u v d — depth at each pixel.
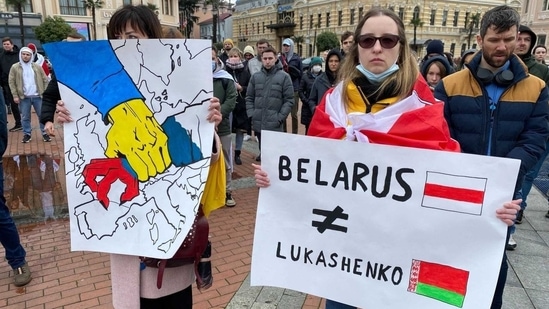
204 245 1.78
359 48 1.65
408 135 1.53
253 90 5.39
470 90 2.18
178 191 1.69
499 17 1.98
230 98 4.34
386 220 1.54
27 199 4.78
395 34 1.57
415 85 1.62
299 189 1.66
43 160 6.38
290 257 1.70
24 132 7.54
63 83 1.74
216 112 1.69
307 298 2.73
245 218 4.23
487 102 2.14
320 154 1.61
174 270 1.78
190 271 1.86
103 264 3.23
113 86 1.71
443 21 47.72
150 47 1.66
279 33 62.53
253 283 1.74
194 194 1.67
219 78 4.30
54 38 31.09
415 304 1.52
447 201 1.45
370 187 1.55
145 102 1.71
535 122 2.07
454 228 1.45
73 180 1.77
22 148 7.12
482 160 1.39
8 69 8.37
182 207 1.68
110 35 1.77
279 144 1.66
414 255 1.51
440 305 1.48
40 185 5.26
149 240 1.70
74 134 1.76
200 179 1.67
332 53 4.71
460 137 2.22
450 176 1.43
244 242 3.65
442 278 1.48
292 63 7.55
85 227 1.77
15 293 2.82
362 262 1.59
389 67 1.62
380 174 1.53
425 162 1.46
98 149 1.75
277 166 1.68
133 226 1.72
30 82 7.33
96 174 1.75
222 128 4.42
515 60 2.11
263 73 5.26
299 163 1.65
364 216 1.57
